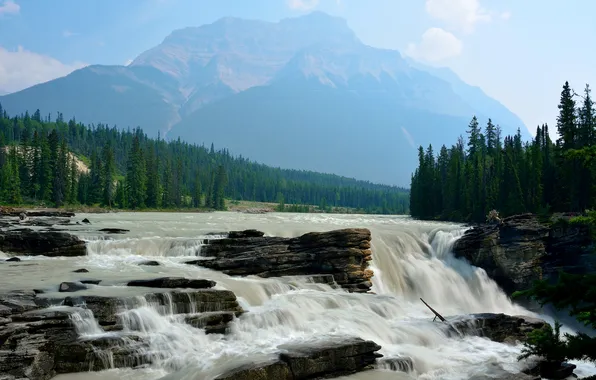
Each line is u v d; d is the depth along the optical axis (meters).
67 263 37.69
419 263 51.31
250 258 38.94
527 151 98.25
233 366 20.58
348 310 31.03
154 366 21.95
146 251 43.44
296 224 76.94
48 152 141.88
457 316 32.31
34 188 140.50
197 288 29.28
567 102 85.31
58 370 20.70
